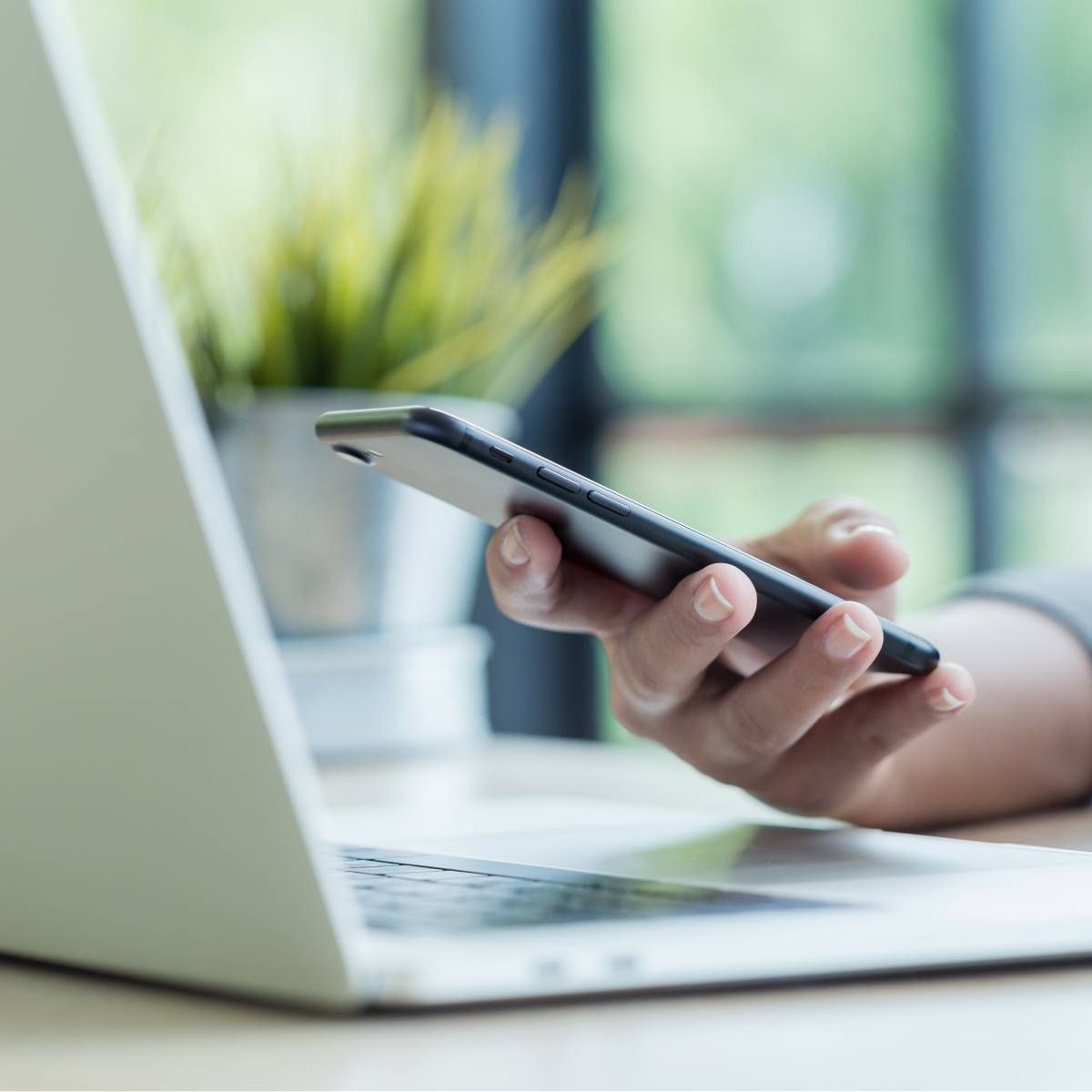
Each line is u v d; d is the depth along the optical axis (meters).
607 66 2.77
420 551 1.25
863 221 2.68
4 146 0.32
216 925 0.36
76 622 0.36
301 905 0.35
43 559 0.36
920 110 2.64
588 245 1.58
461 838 0.62
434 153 1.39
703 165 2.76
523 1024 0.36
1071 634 0.89
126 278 0.32
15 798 0.39
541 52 2.75
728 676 0.68
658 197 2.77
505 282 1.40
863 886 0.47
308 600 1.21
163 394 0.32
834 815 0.72
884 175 2.66
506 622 2.70
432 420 0.46
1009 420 2.59
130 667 0.35
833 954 0.39
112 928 0.39
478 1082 0.31
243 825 0.34
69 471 0.34
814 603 0.58
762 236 2.73
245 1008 0.38
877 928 0.39
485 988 0.36
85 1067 0.33
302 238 1.29
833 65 2.69
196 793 0.35
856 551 0.71
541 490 0.49
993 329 2.60
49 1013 0.38
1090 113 2.54
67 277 0.32
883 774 0.75
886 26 2.66
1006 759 0.81
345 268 1.29
